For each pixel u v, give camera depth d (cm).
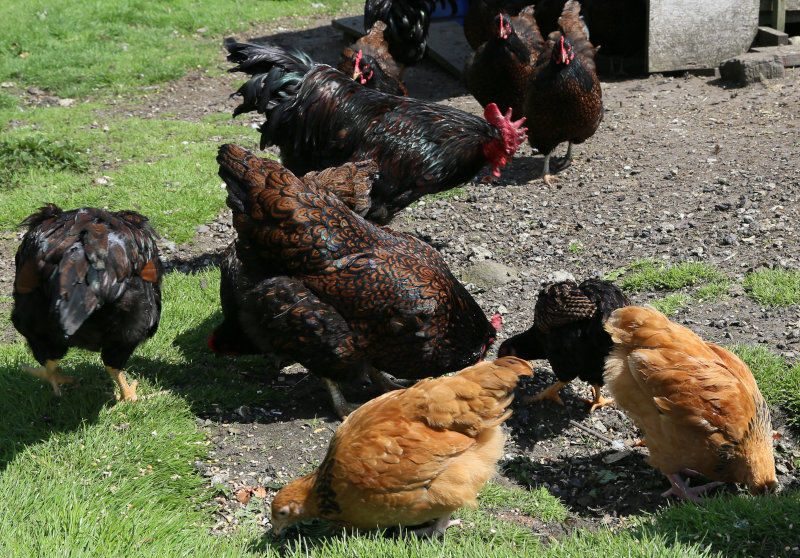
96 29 655
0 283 362
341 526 290
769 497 290
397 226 391
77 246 298
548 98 398
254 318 312
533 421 321
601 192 402
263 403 324
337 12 762
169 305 349
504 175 421
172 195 404
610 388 301
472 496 286
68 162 429
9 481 294
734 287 347
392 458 283
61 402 315
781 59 468
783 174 396
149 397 318
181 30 683
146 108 516
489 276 362
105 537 284
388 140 347
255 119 488
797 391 314
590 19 503
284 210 307
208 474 305
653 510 299
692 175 404
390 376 334
